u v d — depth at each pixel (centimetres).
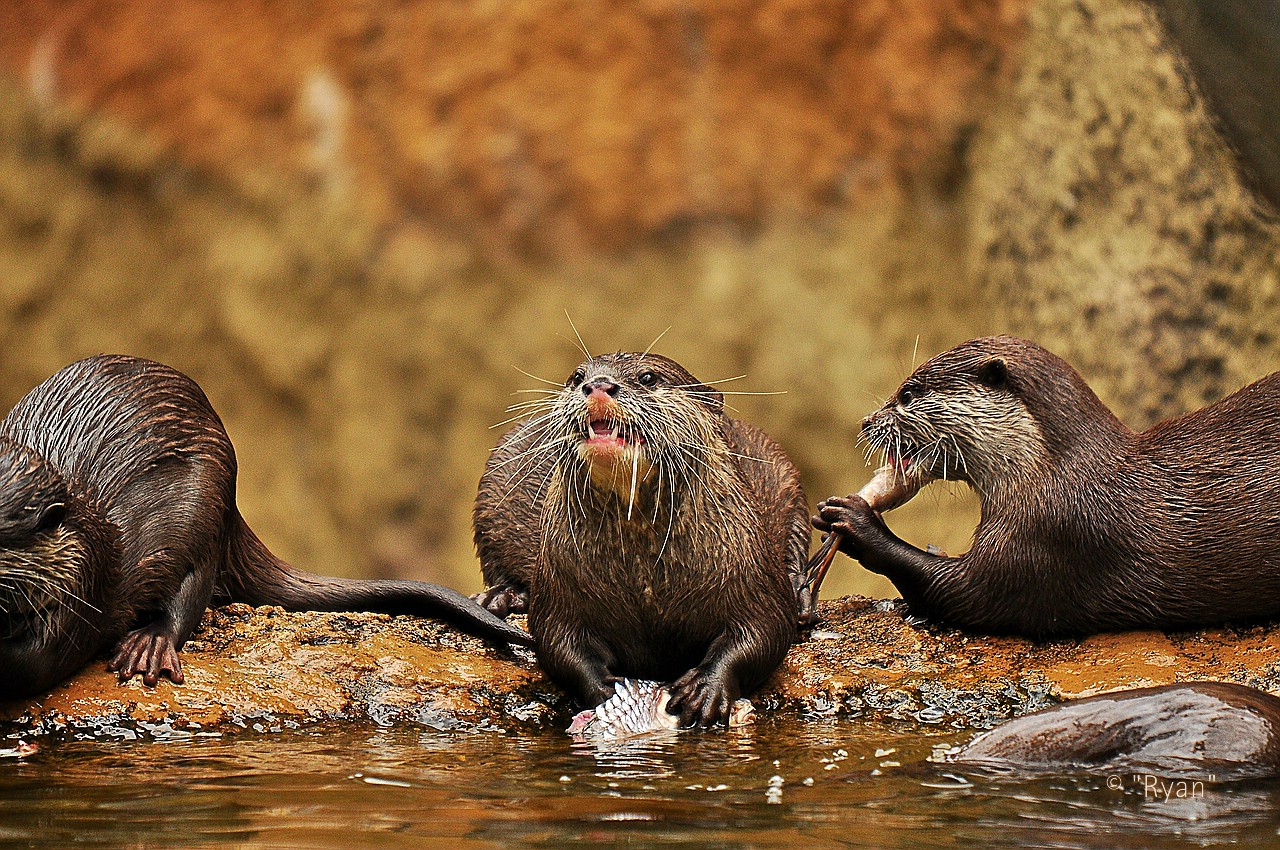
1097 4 3375
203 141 3466
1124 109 3303
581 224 3381
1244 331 3162
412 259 3388
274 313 3400
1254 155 3291
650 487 1286
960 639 1487
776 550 1408
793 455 3262
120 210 3469
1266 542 1416
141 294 3438
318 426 3372
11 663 1212
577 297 3347
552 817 945
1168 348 3180
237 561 1508
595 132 3381
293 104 3444
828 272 3331
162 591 1371
